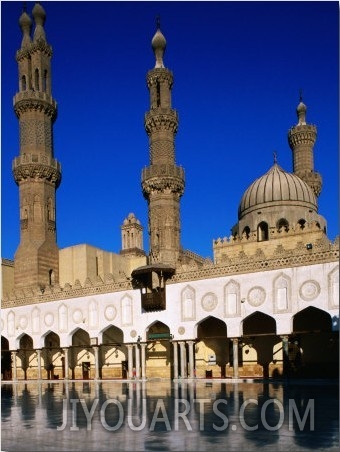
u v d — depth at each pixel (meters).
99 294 50.62
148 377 49.84
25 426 17.12
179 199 58.47
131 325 47.91
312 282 38.75
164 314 46.06
